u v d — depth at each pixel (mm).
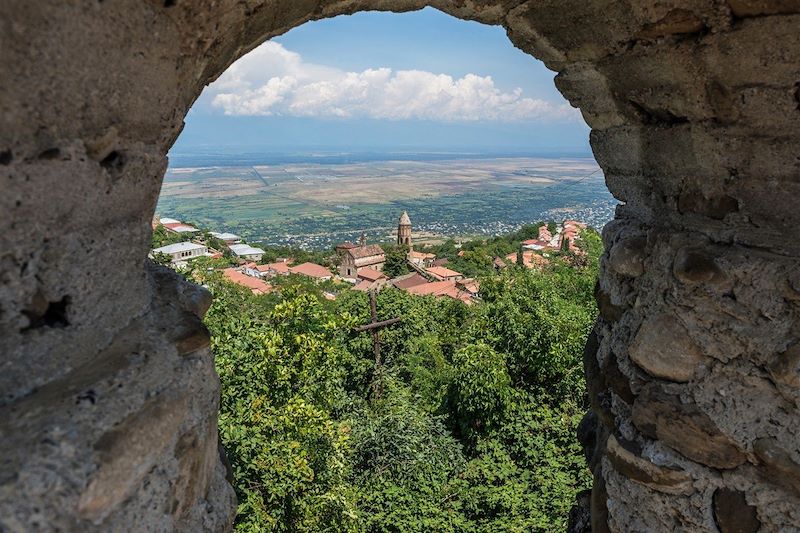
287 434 4293
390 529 5398
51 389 828
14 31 692
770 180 1411
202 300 1324
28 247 793
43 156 780
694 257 1544
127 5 844
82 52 792
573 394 7027
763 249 1450
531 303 7555
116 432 844
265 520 4000
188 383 1074
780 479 1391
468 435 6711
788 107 1326
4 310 779
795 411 1358
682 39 1430
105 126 883
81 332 906
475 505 5535
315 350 4738
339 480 4879
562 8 1586
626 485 1746
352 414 7043
